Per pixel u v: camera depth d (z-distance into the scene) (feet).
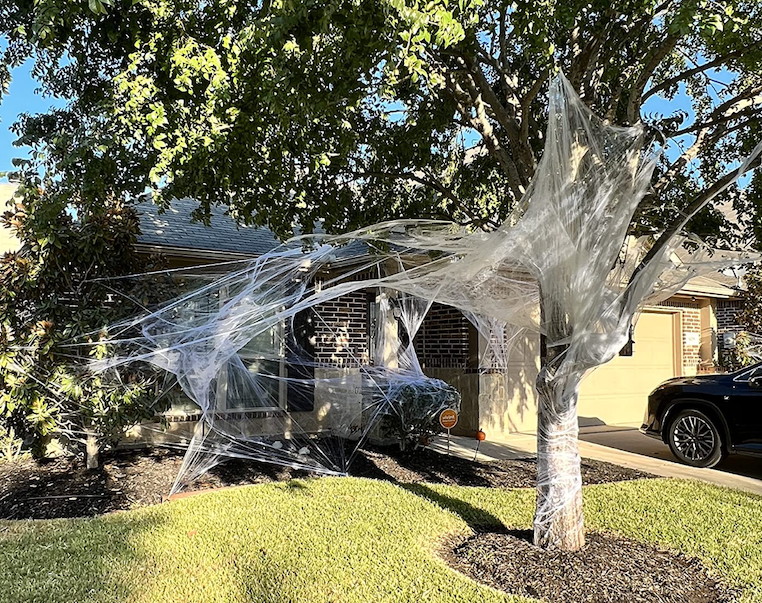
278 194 20.58
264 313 28.55
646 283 15.23
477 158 27.71
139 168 17.53
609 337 15.38
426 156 24.39
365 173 23.81
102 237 24.56
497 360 36.86
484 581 14.78
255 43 12.91
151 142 15.26
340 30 13.48
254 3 14.55
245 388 33.45
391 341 35.58
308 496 22.17
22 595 13.78
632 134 15.21
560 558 15.79
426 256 27.37
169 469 26.40
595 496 22.39
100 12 11.68
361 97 15.64
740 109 22.76
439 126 24.13
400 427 30.60
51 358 23.61
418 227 22.08
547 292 16.26
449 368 38.01
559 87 14.69
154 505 21.11
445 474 26.63
